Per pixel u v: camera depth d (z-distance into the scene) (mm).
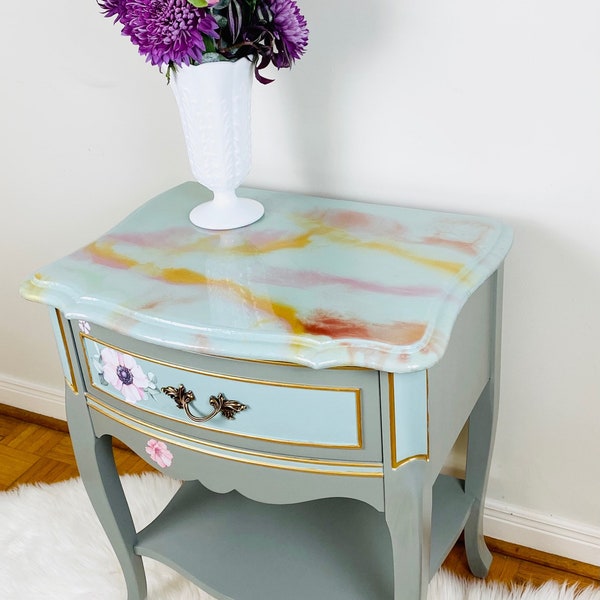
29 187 1724
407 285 1064
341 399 991
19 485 1796
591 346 1346
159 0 1027
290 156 1413
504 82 1202
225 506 1479
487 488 1577
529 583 1473
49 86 1567
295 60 1321
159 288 1103
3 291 1914
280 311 1022
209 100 1163
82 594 1532
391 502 1044
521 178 1257
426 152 1304
